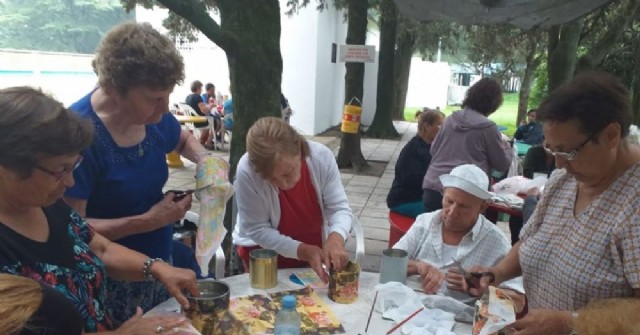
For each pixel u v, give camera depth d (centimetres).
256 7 301
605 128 124
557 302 145
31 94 107
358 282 177
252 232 200
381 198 644
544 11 512
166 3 272
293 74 1232
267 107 313
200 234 167
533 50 1280
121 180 168
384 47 1202
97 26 2200
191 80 1325
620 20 662
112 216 173
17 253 110
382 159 948
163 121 187
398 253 184
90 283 128
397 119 1723
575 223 140
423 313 162
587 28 820
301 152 188
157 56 149
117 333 120
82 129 112
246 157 202
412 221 333
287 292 179
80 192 157
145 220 171
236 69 306
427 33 1482
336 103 1504
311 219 208
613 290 130
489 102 332
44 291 95
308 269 202
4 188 107
